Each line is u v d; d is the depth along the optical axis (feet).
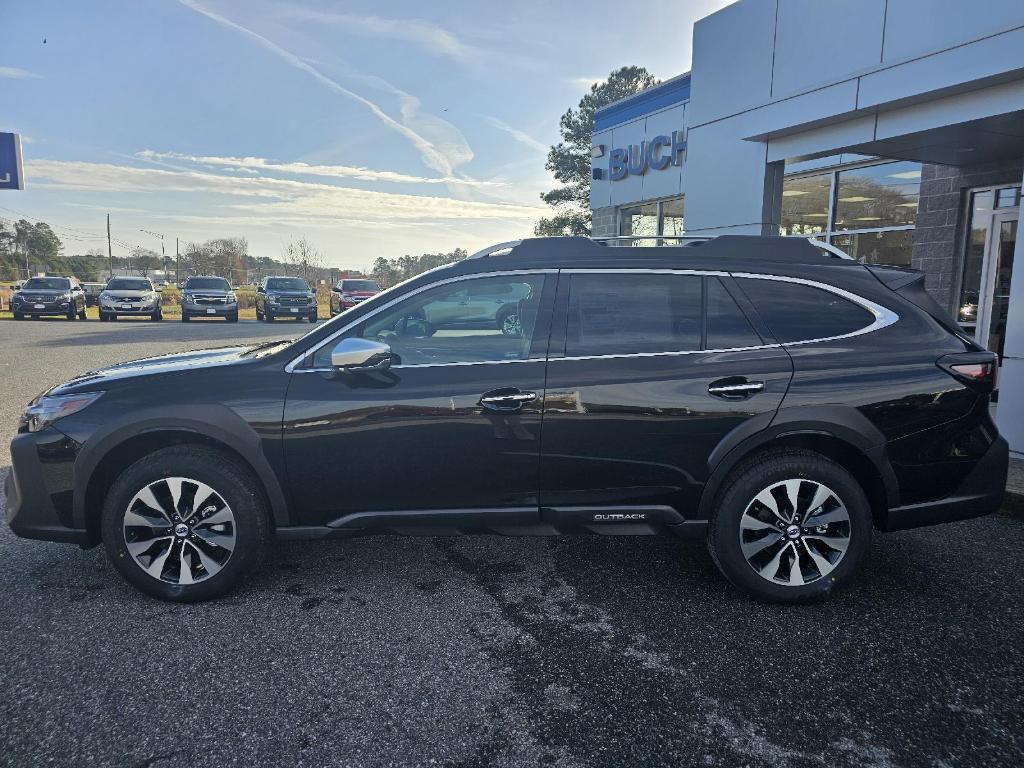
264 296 87.81
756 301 11.25
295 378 11.03
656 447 10.88
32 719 8.18
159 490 10.97
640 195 55.52
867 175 33.88
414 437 10.87
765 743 7.83
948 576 12.26
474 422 10.84
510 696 8.71
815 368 10.87
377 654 9.68
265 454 10.84
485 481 11.03
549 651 9.77
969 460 11.09
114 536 10.96
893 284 11.50
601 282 11.36
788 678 9.11
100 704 8.49
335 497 11.10
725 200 31.07
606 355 11.03
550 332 11.18
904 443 10.89
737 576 11.05
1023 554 13.25
